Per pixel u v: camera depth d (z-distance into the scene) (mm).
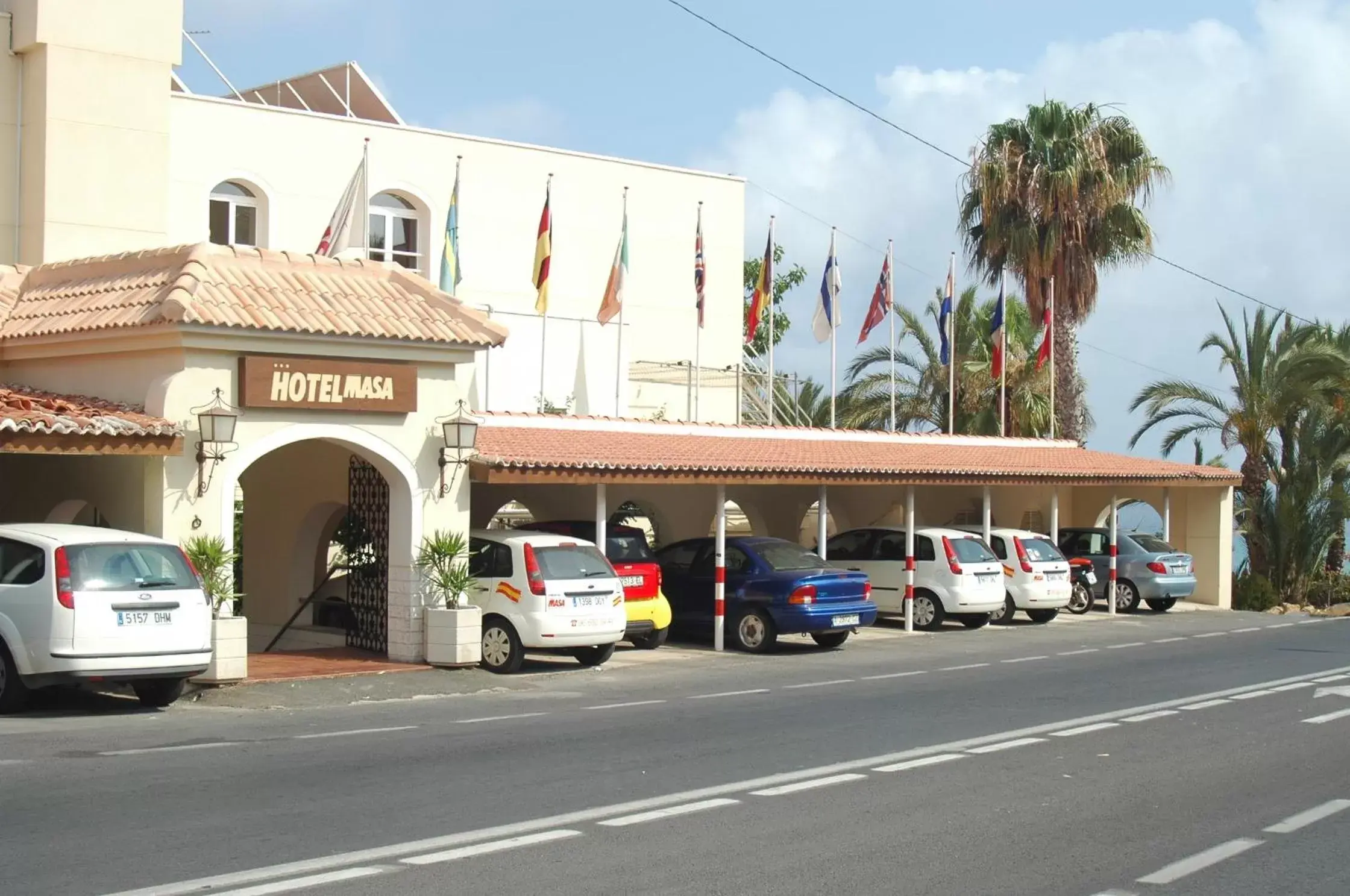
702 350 40281
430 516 19328
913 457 29203
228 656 16688
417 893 7535
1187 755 12586
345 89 36844
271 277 19109
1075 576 31906
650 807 9938
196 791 10172
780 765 11812
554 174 37375
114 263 19828
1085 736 13680
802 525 36062
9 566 14164
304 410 18141
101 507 18031
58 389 19094
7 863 7992
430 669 18625
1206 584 36844
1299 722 14773
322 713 15141
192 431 17141
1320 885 8164
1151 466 34875
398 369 18906
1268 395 38031
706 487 29453
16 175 25250
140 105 25719
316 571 22953
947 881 8078
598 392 35156
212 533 17250
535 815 9617
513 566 19297
